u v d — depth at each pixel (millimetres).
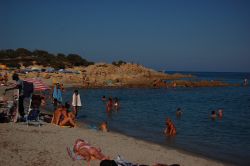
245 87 75875
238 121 25609
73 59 106438
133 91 57219
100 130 19016
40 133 15000
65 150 12312
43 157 11148
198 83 76688
